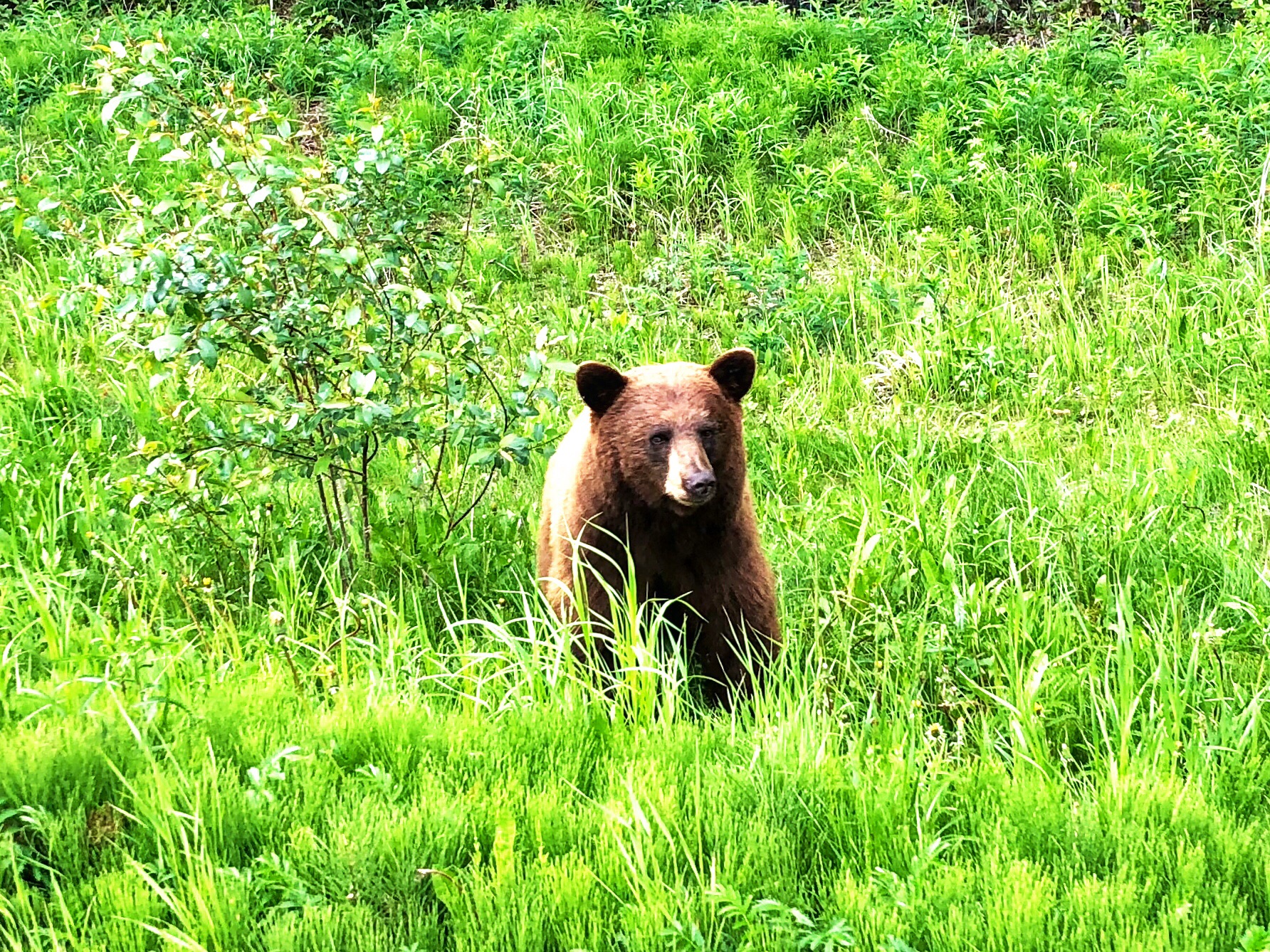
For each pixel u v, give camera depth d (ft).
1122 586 33.60
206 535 35.09
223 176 33.50
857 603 32.55
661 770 24.20
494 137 64.49
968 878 21.18
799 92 68.08
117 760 23.12
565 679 27.91
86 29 75.51
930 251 56.18
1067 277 55.67
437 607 33.78
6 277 54.65
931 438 44.04
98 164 62.34
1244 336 49.11
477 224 59.88
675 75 70.28
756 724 26.96
